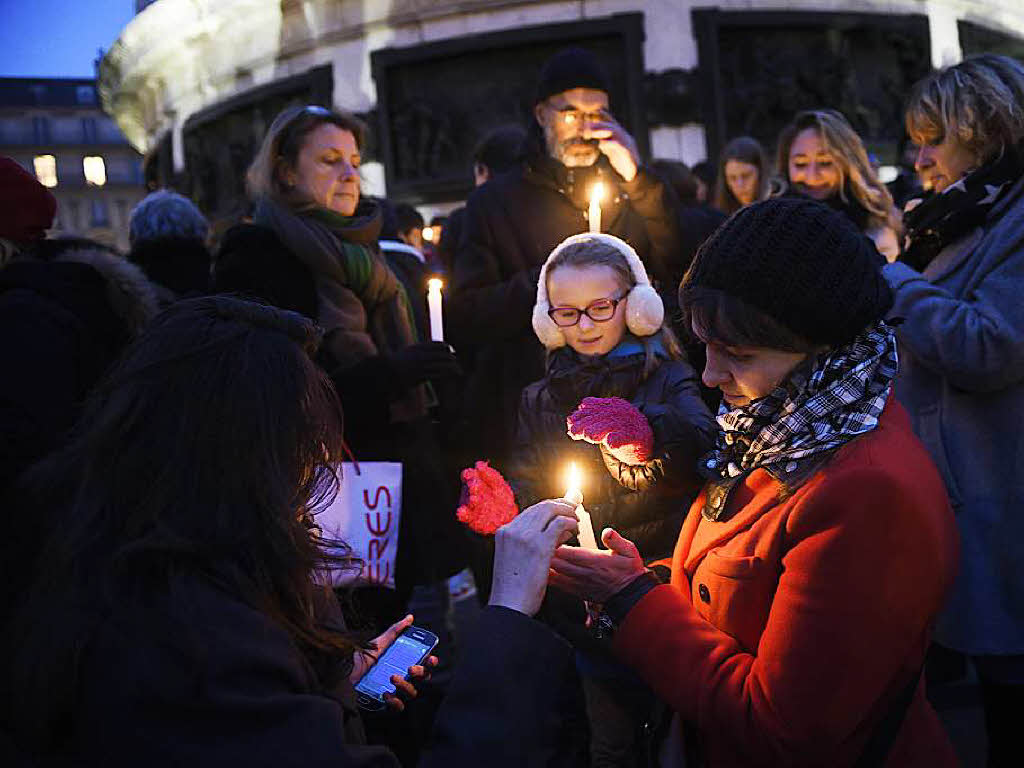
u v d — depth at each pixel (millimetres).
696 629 1368
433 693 3057
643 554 1968
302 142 2742
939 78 2246
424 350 2553
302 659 1087
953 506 2125
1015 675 2061
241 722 968
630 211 2924
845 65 10109
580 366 2156
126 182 38969
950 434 2154
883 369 1296
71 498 1096
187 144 12641
